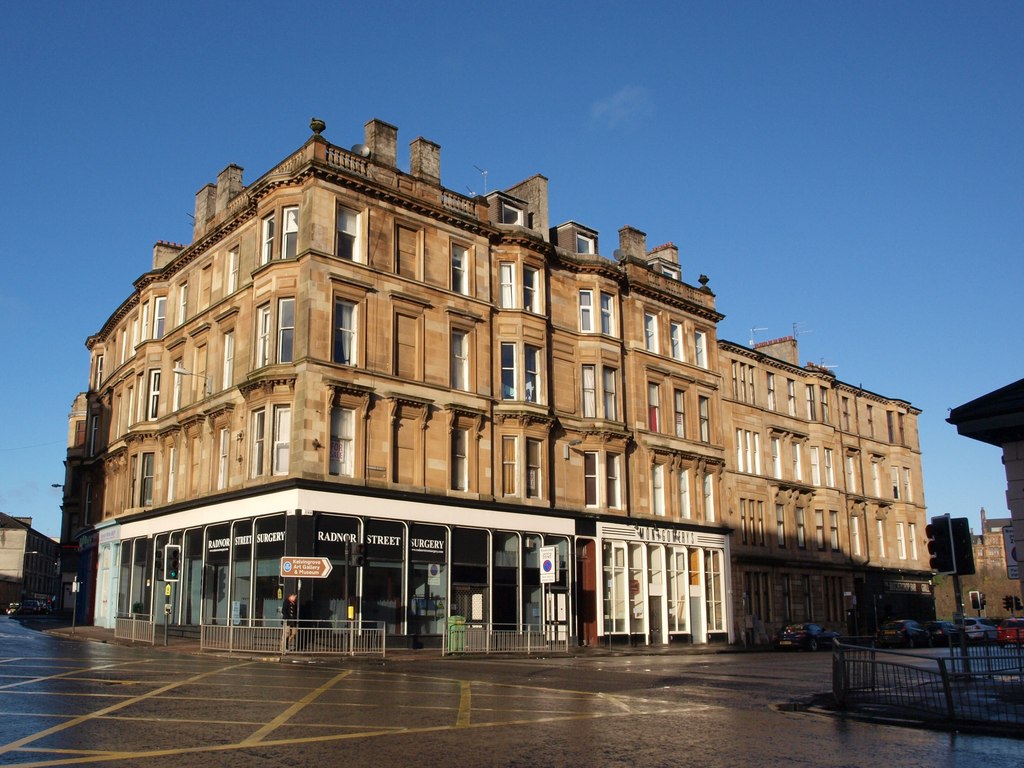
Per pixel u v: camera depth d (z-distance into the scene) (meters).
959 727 13.30
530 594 35.56
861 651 15.77
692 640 42.34
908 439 64.94
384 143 34.84
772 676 22.22
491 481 35.19
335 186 32.34
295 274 31.61
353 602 29.59
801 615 50.91
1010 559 15.20
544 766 9.54
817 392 56.34
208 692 15.63
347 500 30.23
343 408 31.11
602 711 14.23
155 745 10.35
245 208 34.56
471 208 37.12
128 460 42.03
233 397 33.81
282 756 9.82
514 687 17.88
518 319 37.25
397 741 10.93
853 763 10.11
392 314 33.00
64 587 59.94
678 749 10.77
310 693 15.88
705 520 45.00
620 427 40.22
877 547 59.00
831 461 56.22
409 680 18.97
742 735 12.04
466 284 36.38
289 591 28.58
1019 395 14.84
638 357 42.69
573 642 36.16
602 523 38.88
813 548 53.16
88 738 10.71
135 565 39.91
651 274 45.03
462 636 29.08
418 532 32.09
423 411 33.09
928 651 37.16
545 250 39.22
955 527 15.80
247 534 31.27
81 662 21.38
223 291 36.34
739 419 49.94
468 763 9.62
